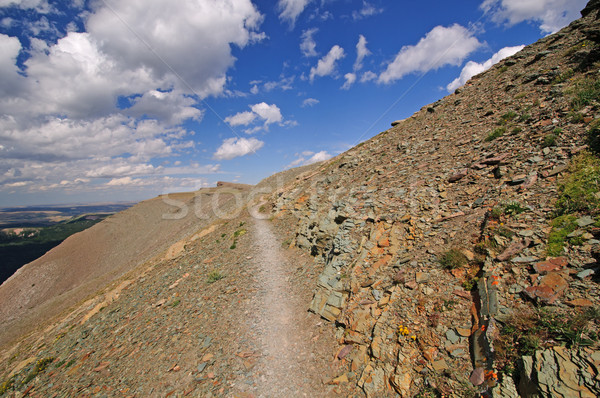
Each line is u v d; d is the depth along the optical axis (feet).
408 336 28.32
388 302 33.83
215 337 43.04
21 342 105.29
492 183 40.22
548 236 25.95
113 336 58.54
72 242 439.22
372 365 28.78
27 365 64.49
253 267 66.54
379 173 72.08
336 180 92.12
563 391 15.72
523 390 17.58
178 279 75.87
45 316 196.44
